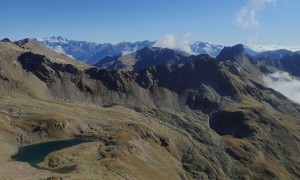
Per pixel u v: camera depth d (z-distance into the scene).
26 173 149.12
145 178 179.50
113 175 166.12
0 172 145.88
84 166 167.50
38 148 193.62
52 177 137.00
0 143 187.62
